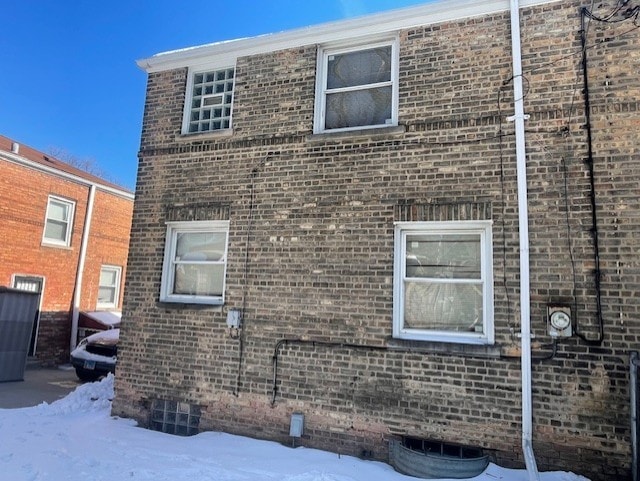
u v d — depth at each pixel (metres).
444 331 6.00
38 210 13.59
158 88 8.15
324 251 6.55
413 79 6.53
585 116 5.70
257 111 7.34
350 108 7.04
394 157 6.42
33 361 13.16
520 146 5.82
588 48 5.82
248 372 6.64
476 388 5.60
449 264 6.11
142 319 7.41
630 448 5.01
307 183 6.81
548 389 5.34
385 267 6.22
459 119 6.20
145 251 7.61
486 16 6.32
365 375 6.07
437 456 5.31
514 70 6.00
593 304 5.33
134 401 7.23
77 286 14.57
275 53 7.42
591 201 5.52
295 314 6.54
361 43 7.08
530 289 5.56
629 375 5.09
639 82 5.57
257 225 6.98
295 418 6.22
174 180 7.65
